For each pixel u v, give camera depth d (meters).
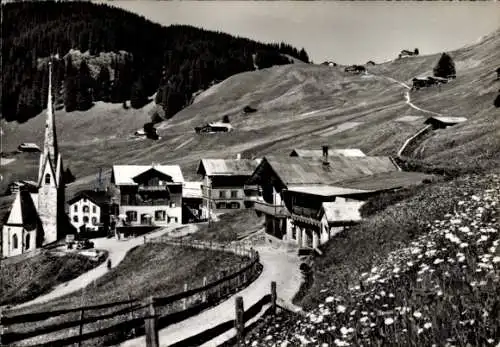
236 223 71.44
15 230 92.56
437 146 93.25
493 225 14.66
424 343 10.38
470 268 12.49
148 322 17.00
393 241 26.94
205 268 47.88
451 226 15.98
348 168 65.44
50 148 99.56
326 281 26.30
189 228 81.94
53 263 67.50
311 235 52.75
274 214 58.72
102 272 64.62
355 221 44.47
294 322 18.20
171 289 40.97
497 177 29.62
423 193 39.34
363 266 23.80
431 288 12.30
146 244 69.06
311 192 51.22
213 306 27.06
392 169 66.44
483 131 90.81
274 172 60.78
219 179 93.62
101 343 21.78
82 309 15.63
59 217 98.56
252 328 21.19
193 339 20.55
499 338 9.52
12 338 13.48
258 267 39.41
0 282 65.31
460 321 10.29
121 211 91.75
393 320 11.23
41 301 56.19
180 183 93.44
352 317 13.09
